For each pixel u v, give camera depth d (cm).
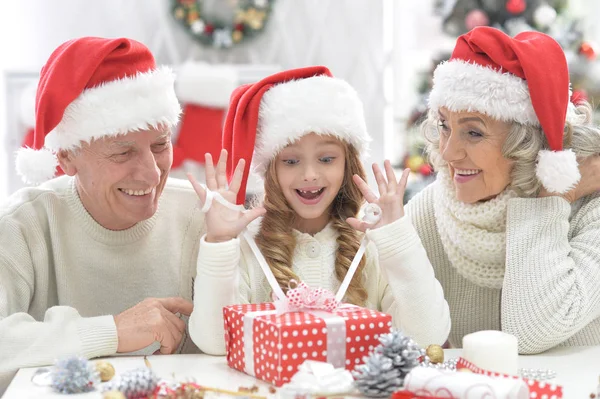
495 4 379
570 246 163
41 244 173
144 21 450
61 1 444
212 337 147
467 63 161
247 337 133
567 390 129
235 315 136
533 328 154
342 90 163
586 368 144
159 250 181
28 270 171
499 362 129
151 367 142
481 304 180
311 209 161
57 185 181
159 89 165
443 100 163
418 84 389
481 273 172
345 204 169
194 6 439
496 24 381
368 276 164
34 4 442
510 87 156
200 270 147
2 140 414
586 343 170
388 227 148
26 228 172
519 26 376
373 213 155
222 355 150
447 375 116
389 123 470
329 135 161
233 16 449
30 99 372
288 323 125
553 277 156
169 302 161
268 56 455
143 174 165
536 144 160
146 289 180
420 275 149
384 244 148
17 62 443
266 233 163
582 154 167
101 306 177
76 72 159
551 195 165
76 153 166
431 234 183
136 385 121
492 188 165
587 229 168
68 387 127
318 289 137
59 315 151
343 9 460
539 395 117
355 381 121
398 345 125
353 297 159
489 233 168
